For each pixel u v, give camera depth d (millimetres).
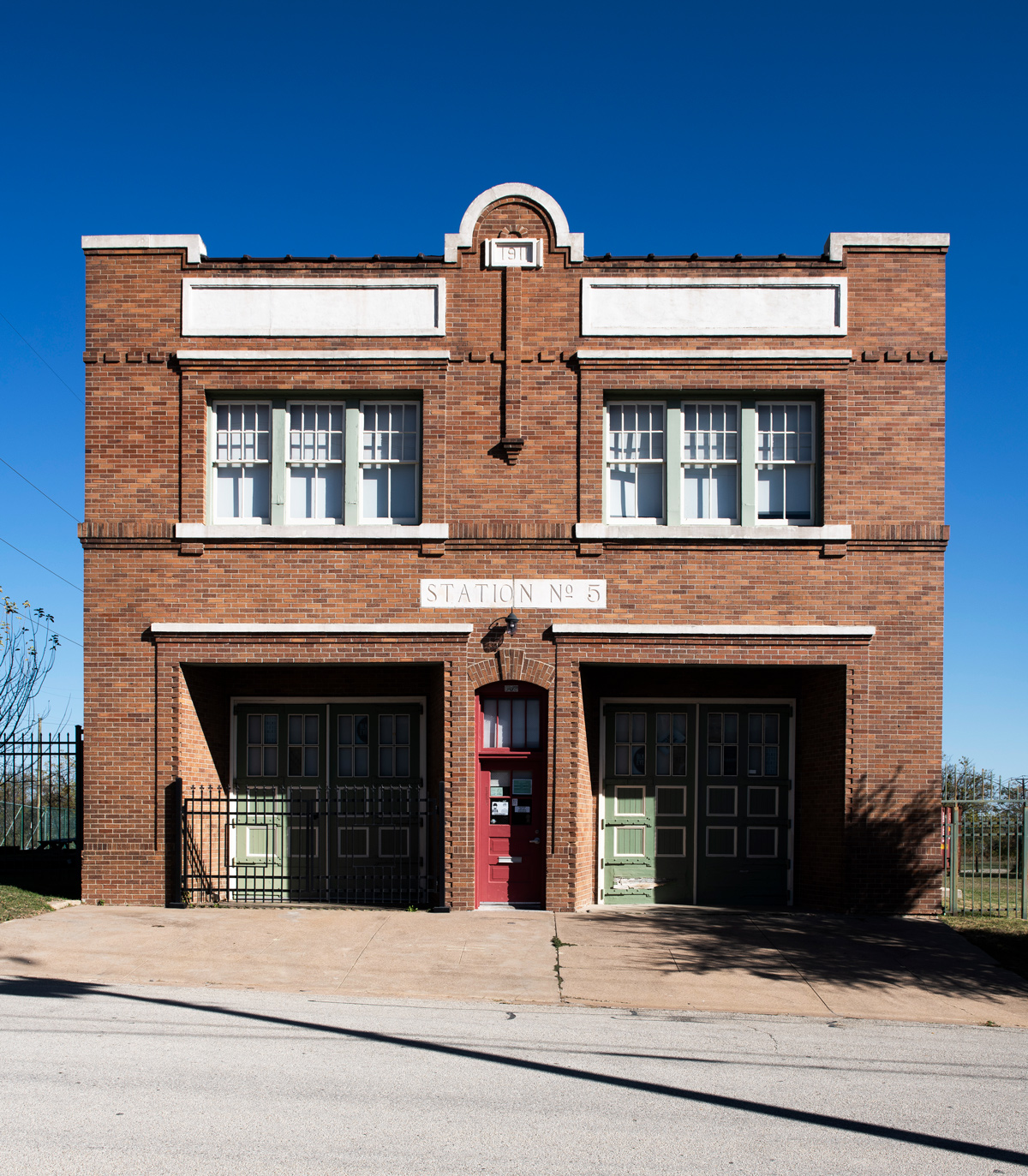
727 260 14281
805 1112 6809
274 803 15312
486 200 14344
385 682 15430
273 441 14305
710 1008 9875
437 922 12922
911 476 14070
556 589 14008
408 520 14305
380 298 14328
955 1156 6090
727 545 14047
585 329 14219
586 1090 7086
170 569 14102
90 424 14219
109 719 13961
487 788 14055
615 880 14984
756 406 14375
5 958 10867
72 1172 5465
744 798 15164
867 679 13859
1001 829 14695
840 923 13242
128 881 13781
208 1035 8242
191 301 14312
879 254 14281
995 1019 9789
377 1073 7312
